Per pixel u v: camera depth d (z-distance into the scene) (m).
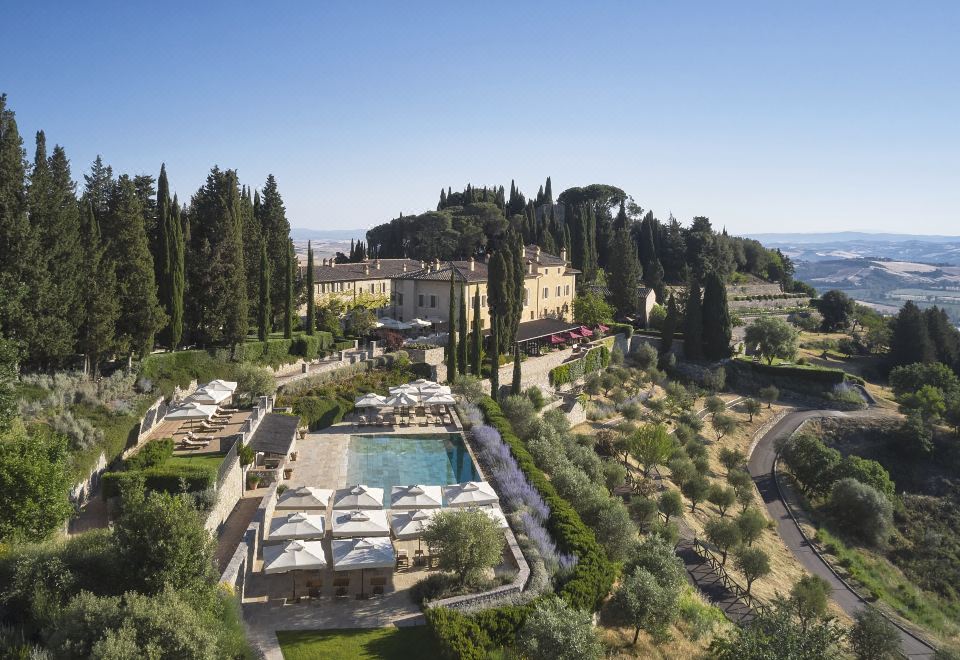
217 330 60.03
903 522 70.75
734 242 181.38
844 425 89.25
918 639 46.59
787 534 61.09
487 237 147.12
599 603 30.77
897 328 120.38
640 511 48.78
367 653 23.78
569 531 34.62
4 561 20.88
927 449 83.19
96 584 20.69
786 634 27.72
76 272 41.94
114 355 47.00
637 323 121.00
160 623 17.12
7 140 38.00
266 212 78.31
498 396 68.94
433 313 87.12
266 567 26.55
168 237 52.78
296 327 75.69
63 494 25.89
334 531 29.38
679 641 31.84
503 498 38.88
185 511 22.41
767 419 90.69
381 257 149.62
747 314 143.38
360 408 59.00
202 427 44.47
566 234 133.25
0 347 30.23
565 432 60.31
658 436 60.41
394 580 29.56
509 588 28.27
